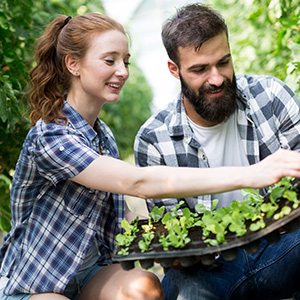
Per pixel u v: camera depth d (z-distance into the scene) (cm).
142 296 202
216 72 218
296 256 212
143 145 250
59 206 214
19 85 321
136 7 1240
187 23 218
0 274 223
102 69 212
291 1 336
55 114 215
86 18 218
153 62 1138
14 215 222
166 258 170
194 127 241
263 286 221
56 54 223
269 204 165
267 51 385
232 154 242
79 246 213
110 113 638
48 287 208
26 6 375
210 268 221
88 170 194
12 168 352
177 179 176
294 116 238
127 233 197
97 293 214
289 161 161
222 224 170
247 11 411
